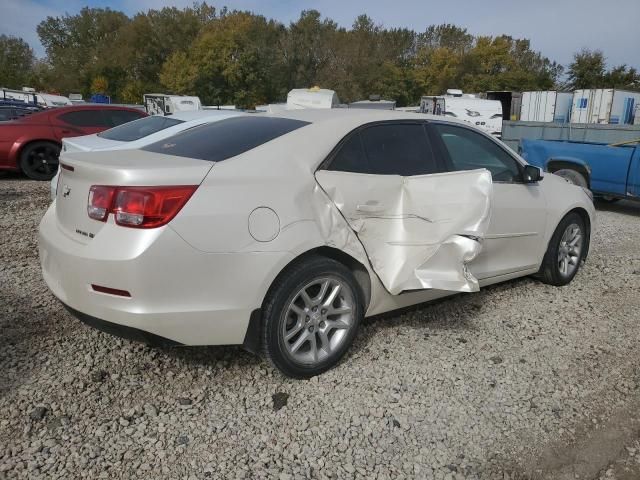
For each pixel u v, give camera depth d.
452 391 3.21
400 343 3.76
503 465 2.64
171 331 2.77
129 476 2.46
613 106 21.59
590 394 3.25
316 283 3.17
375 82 55.44
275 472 2.52
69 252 2.83
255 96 55.12
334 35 57.44
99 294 2.75
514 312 4.40
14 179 10.85
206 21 70.75
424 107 21.61
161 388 3.12
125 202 2.70
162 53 65.00
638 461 2.71
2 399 2.94
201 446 2.67
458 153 4.10
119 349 3.51
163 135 6.95
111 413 2.88
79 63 71.12
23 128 10.50
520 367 3.52
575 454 2.74
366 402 3.06
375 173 3.48
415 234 3.46
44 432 2.70
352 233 3.30
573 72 47.56
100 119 11.28
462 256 3.30
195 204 2.76
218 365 3.38
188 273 2.74
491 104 19.77
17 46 78.25
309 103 14.26
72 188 3.03
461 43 68.38
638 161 8.44
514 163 4.54
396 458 2.64
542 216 4.66
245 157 3.05
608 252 6.50
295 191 3.08
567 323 4.23
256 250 2.88
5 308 4.04
